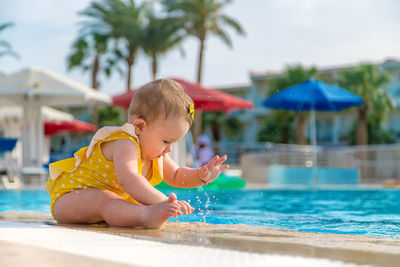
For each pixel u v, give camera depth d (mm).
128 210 2053
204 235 1761
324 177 12828
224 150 15367
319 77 26172
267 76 30234
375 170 14609
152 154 2215
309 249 1354
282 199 5469
